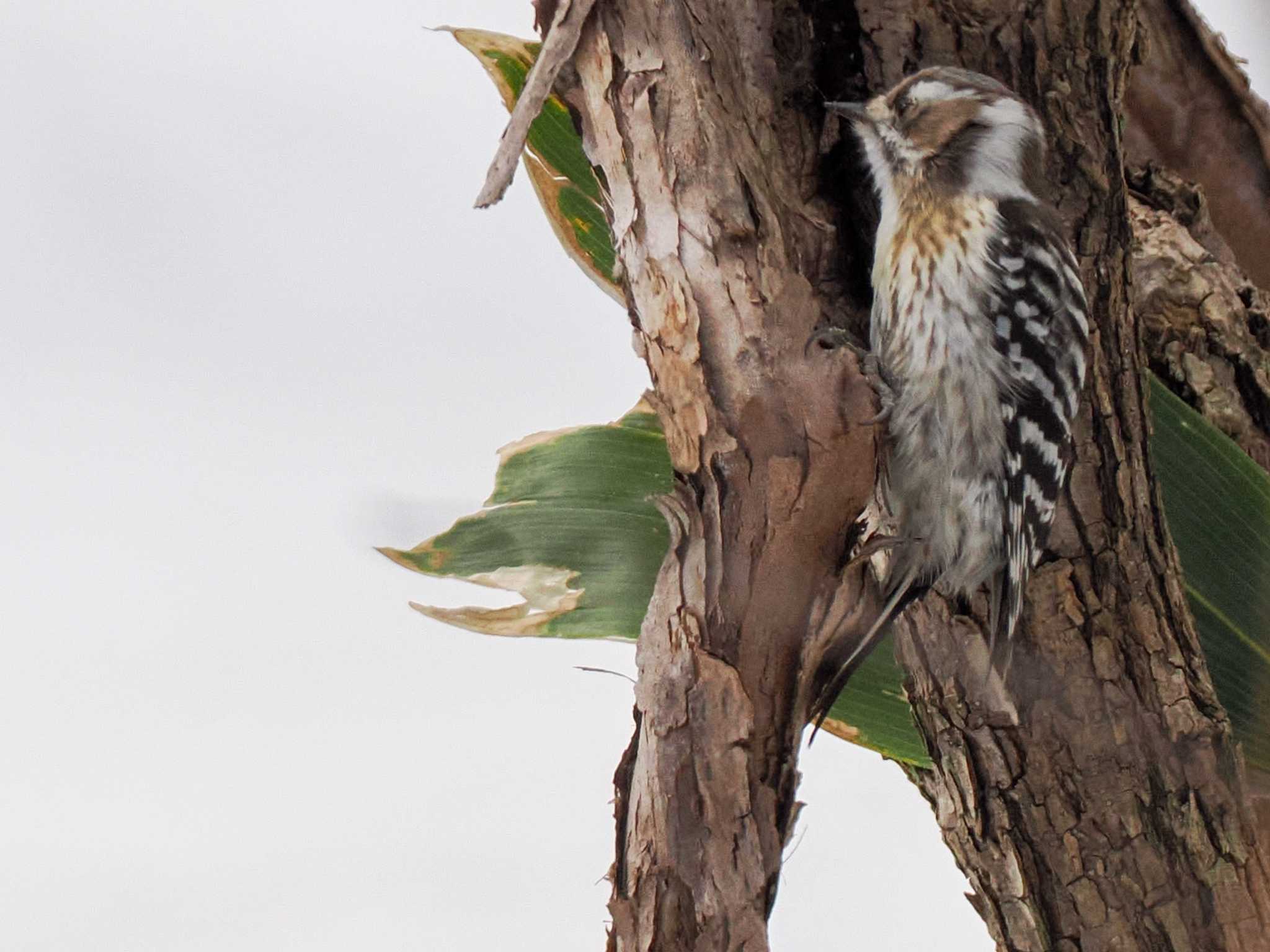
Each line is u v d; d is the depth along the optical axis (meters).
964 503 4.16
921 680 4.17
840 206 4.16
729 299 4.10
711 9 4.11
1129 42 4.16
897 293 4.16
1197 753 4.15
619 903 4.09
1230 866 4.15
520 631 4.20
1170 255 4.20
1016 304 4.16
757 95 4.14
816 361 4.10
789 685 4.10
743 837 4.09
